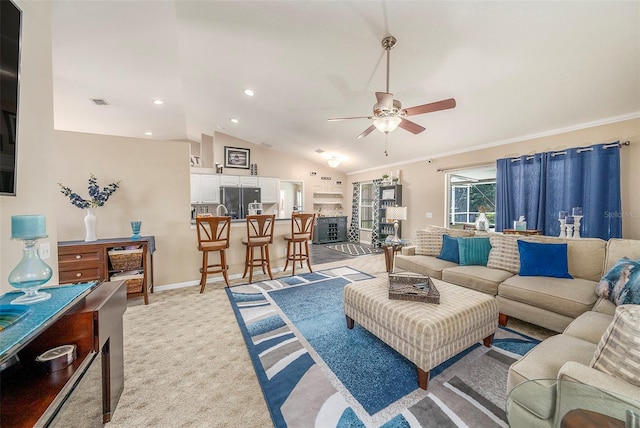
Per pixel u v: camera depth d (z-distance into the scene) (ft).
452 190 17.74
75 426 4.00
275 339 7.34
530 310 7.45
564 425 2.88
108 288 4.99
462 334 5.81
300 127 17.54
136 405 4.93
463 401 4.97
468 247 10.53
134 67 9.80
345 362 6.24
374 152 19.69
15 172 4.16
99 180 10.57
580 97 9.57
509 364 6.08
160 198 11.63
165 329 7.98
